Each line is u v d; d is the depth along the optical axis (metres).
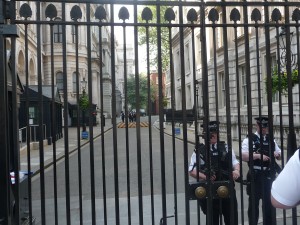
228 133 3.45
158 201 8.15
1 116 3.04
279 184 2.21
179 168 12.66
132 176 11.63
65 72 3.26
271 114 3.50
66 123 3.26
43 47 28.97
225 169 4.45
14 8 3.16
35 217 6.93
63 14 3.25
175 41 22.30
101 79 3.42
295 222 3.44
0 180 3.01
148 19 3.38
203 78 3.29
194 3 3.38
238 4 3.45
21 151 16.42
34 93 19.02
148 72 3.41
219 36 20.75
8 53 5.11
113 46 3.33
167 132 30.11
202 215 6.73
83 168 13.55
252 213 3.54
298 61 3.51
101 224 6.55
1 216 2.98
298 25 3.52
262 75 16.66
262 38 16.64
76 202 8.38
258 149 4.93
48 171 13.25
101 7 3.30
